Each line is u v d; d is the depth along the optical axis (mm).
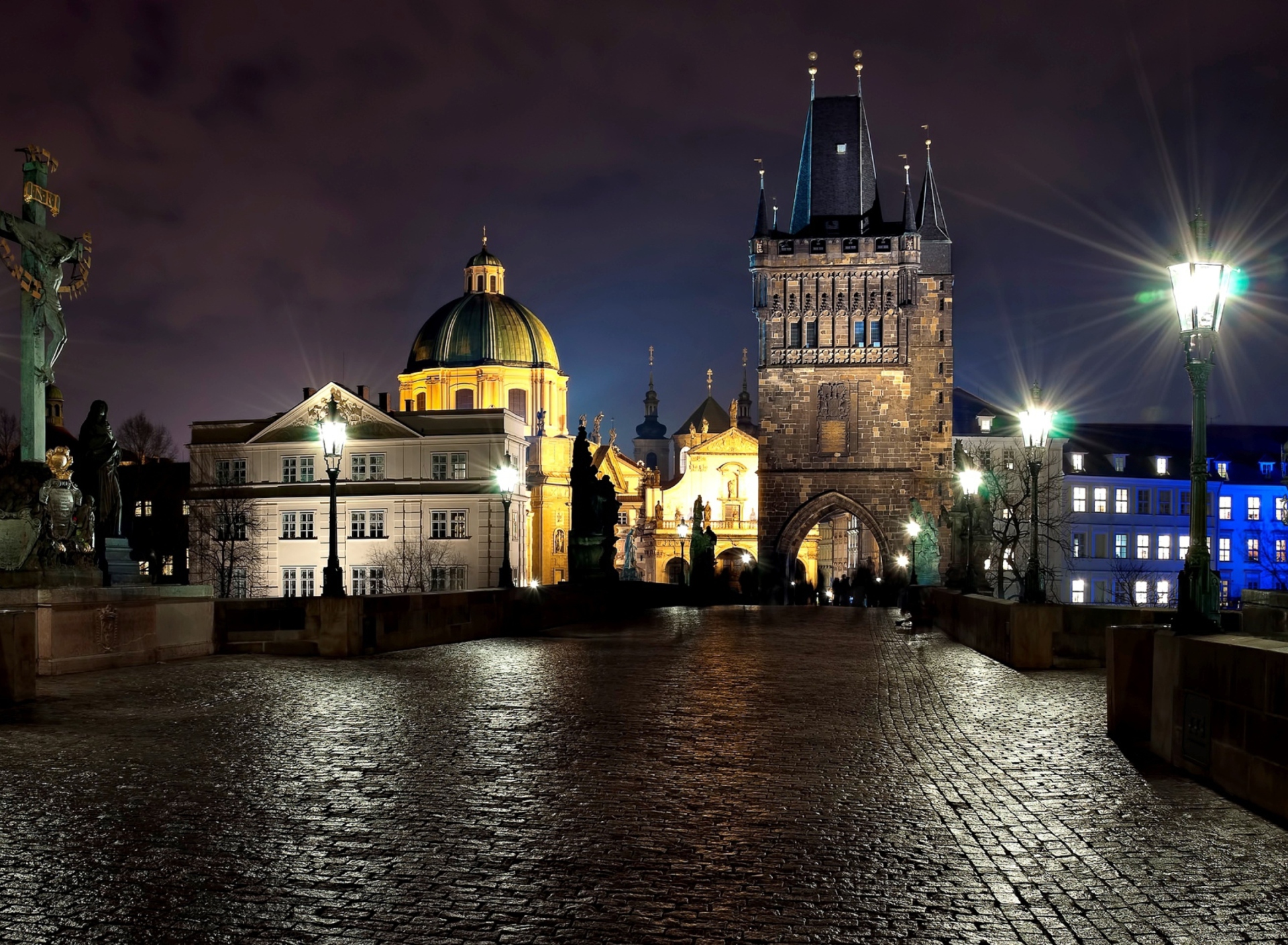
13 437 77125
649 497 153250
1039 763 13852
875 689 21312
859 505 88000
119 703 17766
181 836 10047
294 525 97562
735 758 13945
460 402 140750
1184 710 13445
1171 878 9258
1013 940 7887
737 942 7766
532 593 40000
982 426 101250
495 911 8258
